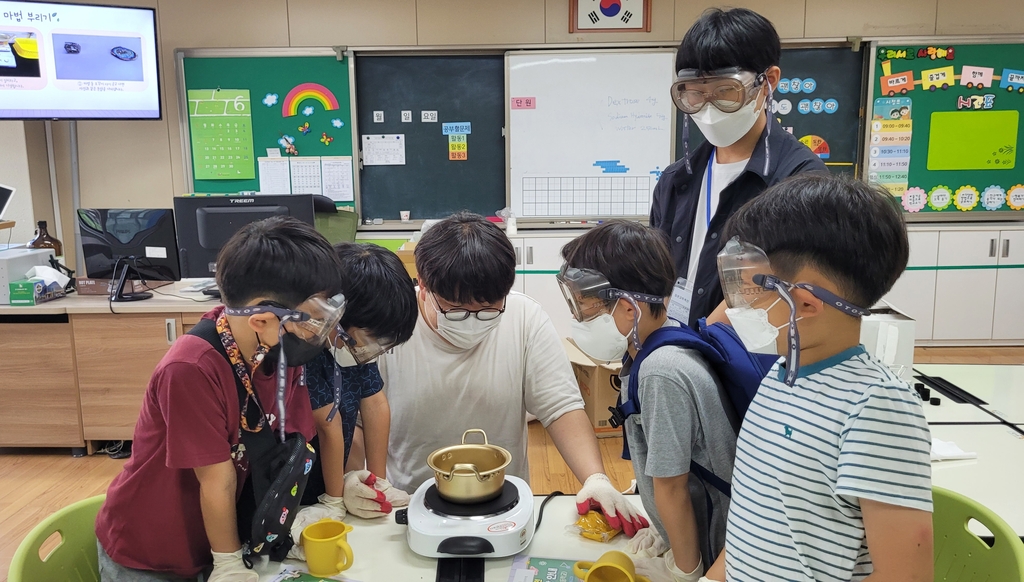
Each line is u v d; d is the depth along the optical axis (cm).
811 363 87
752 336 87
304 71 454
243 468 113
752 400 97
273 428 114
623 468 309
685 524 104
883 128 459
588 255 110
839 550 83
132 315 320
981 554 117
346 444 140
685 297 175
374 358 128
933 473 157
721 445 105
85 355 323
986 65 454
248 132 460
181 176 466
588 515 126
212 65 452
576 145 460
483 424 157
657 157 461
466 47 451
